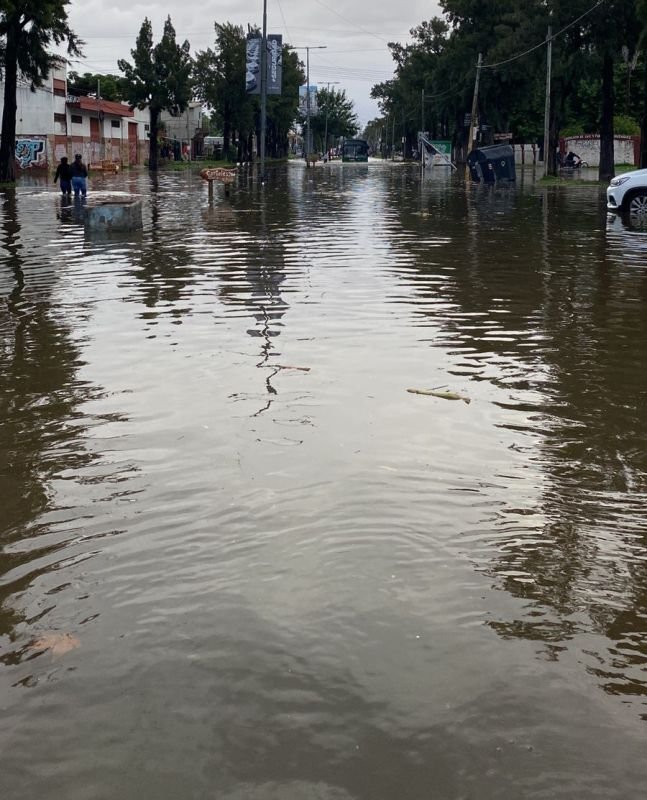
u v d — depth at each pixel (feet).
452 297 36.96
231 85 284.61
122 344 28.25
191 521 14.88
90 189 131.54
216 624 11.69
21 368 25.44
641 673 10.70
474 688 10.30
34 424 20.25
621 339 29.14
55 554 13.84
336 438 18.99
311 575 12.98
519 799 8.64
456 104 264.11
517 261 48.75
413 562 13.41
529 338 29.22
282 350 27.22
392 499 15.75
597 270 45.06
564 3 151.43
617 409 21.44
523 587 12.71
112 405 21.61
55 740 9.55
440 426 19.94
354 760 9.16
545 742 9.43
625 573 13.17
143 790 8.82
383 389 22.90
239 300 36.14
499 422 20.33
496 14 209.26
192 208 92.63
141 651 11.12
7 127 138.62
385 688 10.29
